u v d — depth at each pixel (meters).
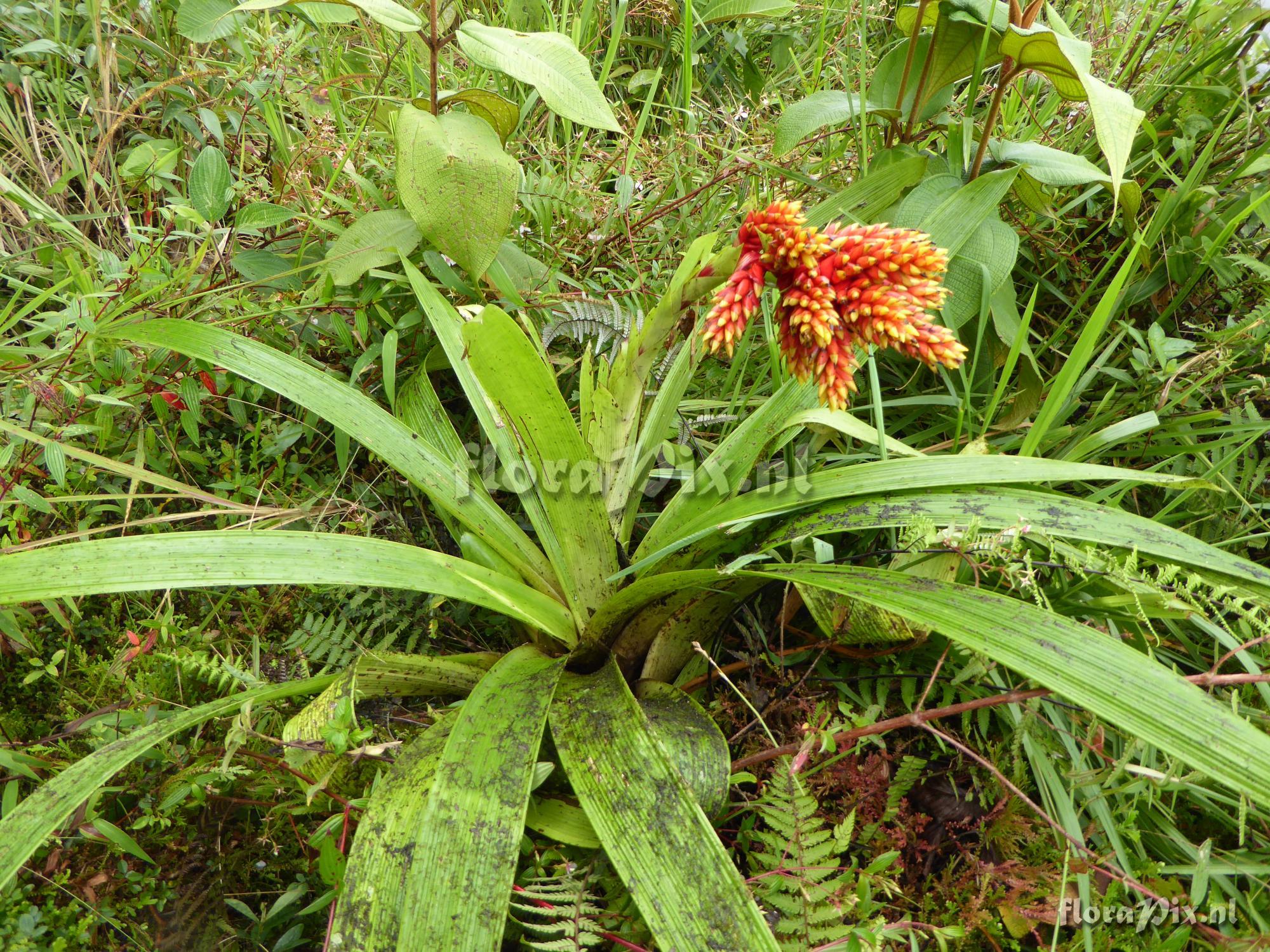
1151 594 1.66
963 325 2.43
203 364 2.19
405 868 1.34
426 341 2.49
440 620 2.25
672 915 1.25
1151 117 2.82
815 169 2.91
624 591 1.72
